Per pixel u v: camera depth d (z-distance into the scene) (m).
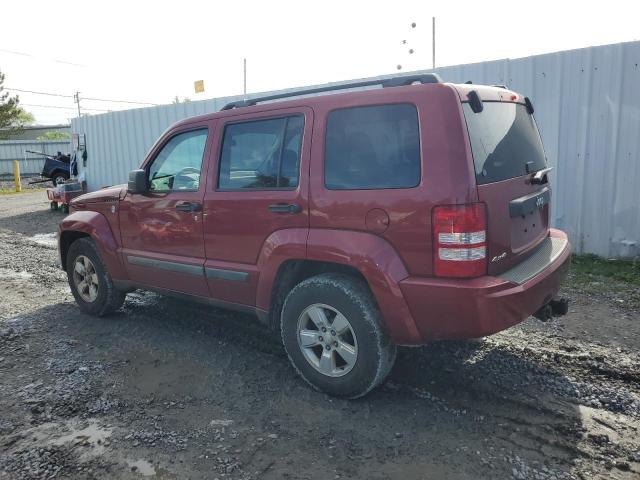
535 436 2.91
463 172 2.82
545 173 3.72
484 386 3.47
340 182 3.24
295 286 3.51
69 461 2.82
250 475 2.66
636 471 2.61
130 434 3.05
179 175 4.29
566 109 6.71
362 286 3.23
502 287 2.88
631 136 6.27
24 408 3.38
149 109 12.71
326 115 3.36
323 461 2.75
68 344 4.46
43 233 10.92
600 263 6.43
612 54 6.27
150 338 4.56
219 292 4.04
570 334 4.30
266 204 3.58
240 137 3.86
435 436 2.94
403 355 3.96
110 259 4.85
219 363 4.00
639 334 4.27
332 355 3.36
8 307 5.58
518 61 7.00
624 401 3.23
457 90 2.96
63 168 19.84
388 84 3.30
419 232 2.91
